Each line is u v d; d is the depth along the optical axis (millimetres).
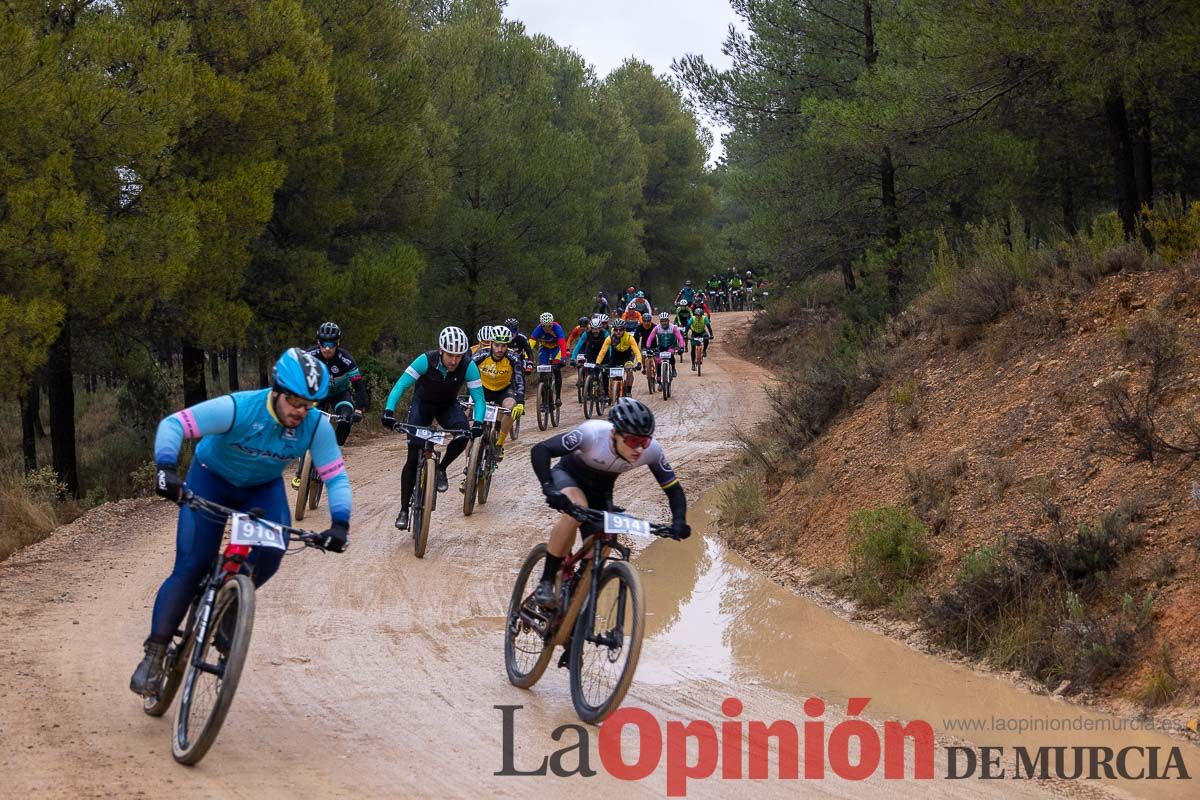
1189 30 10742
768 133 22188
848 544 8648
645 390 23750
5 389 12250
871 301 20422
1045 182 17922
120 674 5480
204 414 4363
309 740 4613
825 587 8289
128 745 4402
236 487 4688
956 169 19000
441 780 4227
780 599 8109
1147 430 7043
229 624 4352
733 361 31016
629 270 44188
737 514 10781
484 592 7844
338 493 4590
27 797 3785
